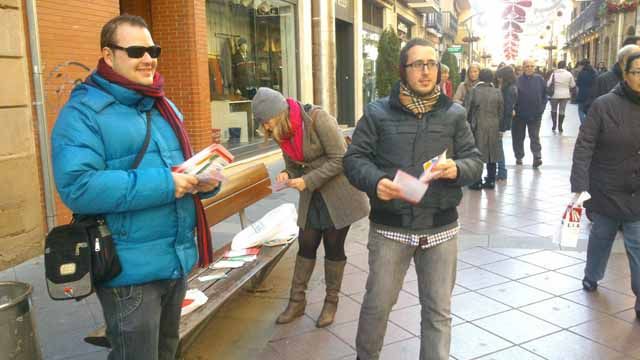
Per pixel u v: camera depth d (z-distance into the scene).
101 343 2.75
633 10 32.66
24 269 5.22
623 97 3.96
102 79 2.23
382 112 2.94
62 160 2.07
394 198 2.74
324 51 14.94
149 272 2.25
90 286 2.12
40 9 5.66
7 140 5.23
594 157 4.15
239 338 3.84
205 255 2.50
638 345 3.64
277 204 7.86
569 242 4.06
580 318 4.04
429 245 2.90
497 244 5.83
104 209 2.09
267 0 12.44
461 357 3.52
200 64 9.04
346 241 6.02
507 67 9.21
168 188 2.14
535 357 3.51
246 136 11.73
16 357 2.58
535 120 10.61
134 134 2.22
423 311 2.99
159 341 2.62
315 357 3.57
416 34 28.66
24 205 5.42
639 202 3.97
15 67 5.29
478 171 2.87
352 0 17.95
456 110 2.95
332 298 4.05
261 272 4.61
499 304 4.30
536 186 9.03
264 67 12.47
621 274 4.89
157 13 8.91
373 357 3.10
